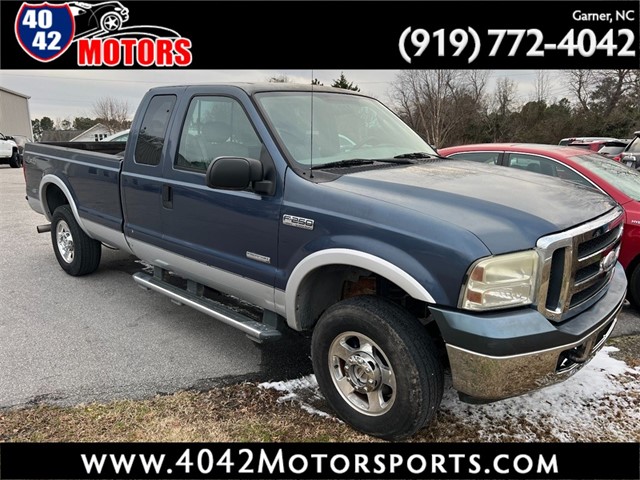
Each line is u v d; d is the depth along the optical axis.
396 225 2.51
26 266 6.09
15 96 41.34
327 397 2.97
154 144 4.00
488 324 2.27
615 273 3.23
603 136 36.88
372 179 2.90
